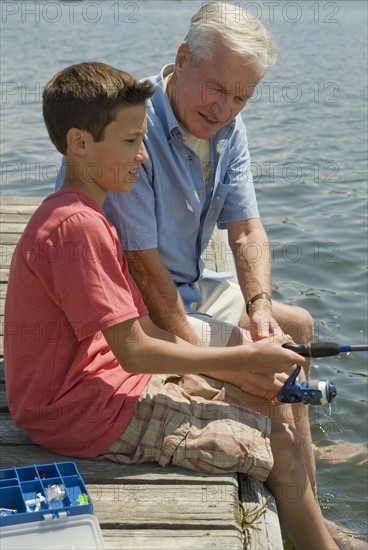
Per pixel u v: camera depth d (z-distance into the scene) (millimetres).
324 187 9570
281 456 3221
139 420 3215
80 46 23078
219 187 3869
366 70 19953
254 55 3418
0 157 10219
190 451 3156
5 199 6879
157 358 3109
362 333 6109
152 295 3533
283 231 8086
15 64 18734
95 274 3008
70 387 3189
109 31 28562
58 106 3088
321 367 5645
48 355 3176
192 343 3521
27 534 2643
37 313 3141
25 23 31156
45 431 3289
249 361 3201
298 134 12539
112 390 3219
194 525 2916
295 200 9078
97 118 3035
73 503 2785
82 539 2658
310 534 3271
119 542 2836
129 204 3471
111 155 3104
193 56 3490
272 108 14625
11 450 3311
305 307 6492
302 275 7070
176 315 3529
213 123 3586
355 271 7160
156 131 3576
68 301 3023
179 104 3582
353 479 4484
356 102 15383
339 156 11133
